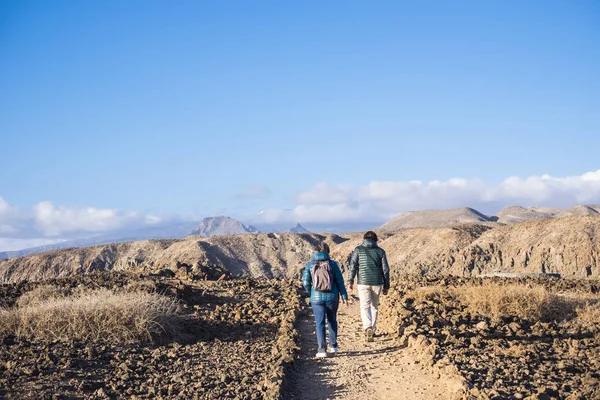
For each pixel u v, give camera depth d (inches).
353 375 309.1
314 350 372.8
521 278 687.1
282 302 558.9
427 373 299.3
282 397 267.3
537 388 257.0
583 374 279.7
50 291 505.0
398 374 304.8
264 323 443.5
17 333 365.4
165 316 400.2
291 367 323.0
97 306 388.5
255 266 5772.6
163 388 277.7
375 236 397.1
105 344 352.2
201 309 499.2
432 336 357.4
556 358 312.3
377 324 448.5
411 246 4498.0
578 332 367.9
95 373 296.8
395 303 484.4
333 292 354.3
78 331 368.2
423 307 451.8
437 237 4370.1
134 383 284.2
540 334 365.7
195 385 281.1
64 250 6501.0
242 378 295.9
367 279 386.0
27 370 286.4
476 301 447.5
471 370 285.7
